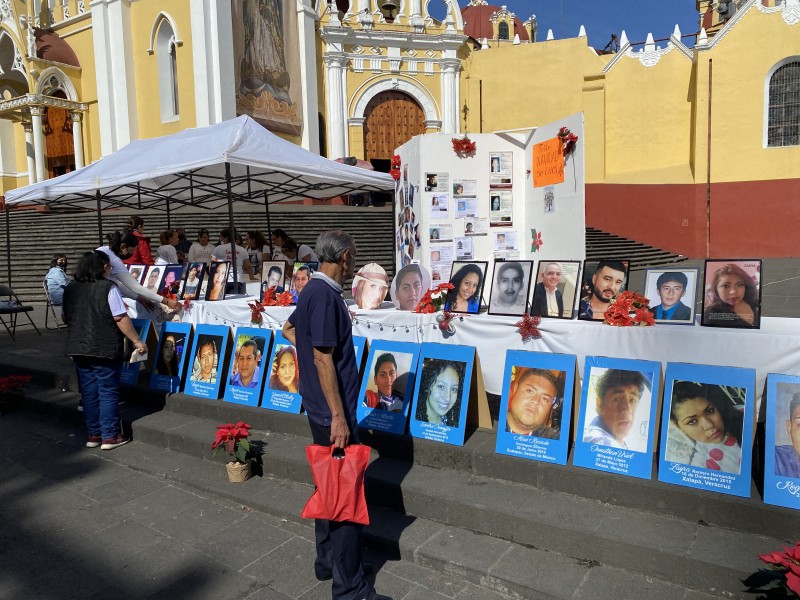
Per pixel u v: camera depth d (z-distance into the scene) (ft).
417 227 22.00
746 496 10.68
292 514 13.47
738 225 59.47
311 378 10.71
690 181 60.95
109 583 11.53
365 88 82.53
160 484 15.78
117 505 14.70
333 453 10.17
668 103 64.08
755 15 57.26
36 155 73.00
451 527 12.30
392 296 17.70
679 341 12.62
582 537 10.83
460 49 85.76
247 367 18.43
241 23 66.49
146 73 68.74
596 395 12.68
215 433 17.31
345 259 10.72
